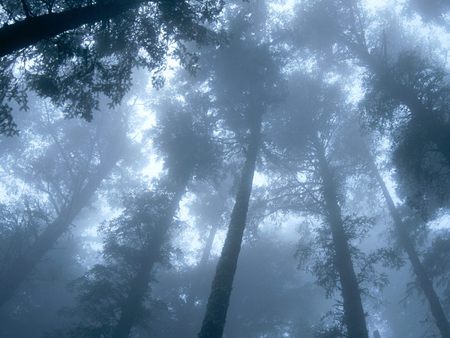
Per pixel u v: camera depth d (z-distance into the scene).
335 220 16.44
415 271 18.77
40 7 7.43
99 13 7.02
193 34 9.05
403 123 13.39
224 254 11.68
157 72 9.16
